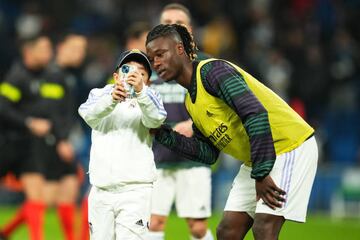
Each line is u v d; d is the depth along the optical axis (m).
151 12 66.44
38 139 30.70
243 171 19.50
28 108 31.12
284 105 18.55
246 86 17.53
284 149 18.27
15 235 36.34
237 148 18.70
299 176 18.22
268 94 18.39
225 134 18.41
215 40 63.19
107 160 18.47
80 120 54.16
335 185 52.88
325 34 66.25
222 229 19.47
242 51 64.75
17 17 68.94
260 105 17.28
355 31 66.19
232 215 19.39
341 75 62.72
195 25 66.69
